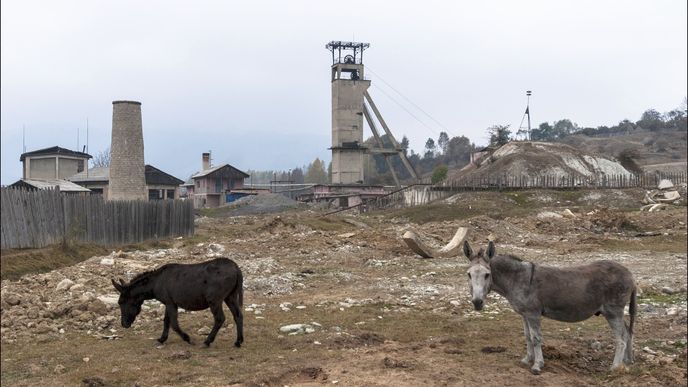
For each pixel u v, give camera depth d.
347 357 10.70
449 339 12.02
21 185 55.50
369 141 157.62
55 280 17.97
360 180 91.19
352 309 15.55
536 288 9.85
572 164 83.75
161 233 33.38
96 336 12.55
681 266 23.83
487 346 11.53
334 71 94.75
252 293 17.77
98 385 9.36
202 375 9.67
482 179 73.25
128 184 51.97
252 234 36.69
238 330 11.41
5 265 21.95
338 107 91.94
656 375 9.70
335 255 26.61
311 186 93.69
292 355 10.83
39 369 10.38
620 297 10.02
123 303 11.79
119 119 51.91
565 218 42.59
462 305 16.09
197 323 13.37
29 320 13.73
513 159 83.19
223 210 69.69
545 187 68.19
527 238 35.31
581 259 26.72
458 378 9.41
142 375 9.73
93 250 27.58
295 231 37.47
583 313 9.95
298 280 20.19
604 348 11.73
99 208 29.30
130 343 11.88
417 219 52.69
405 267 23.84
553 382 9.35
